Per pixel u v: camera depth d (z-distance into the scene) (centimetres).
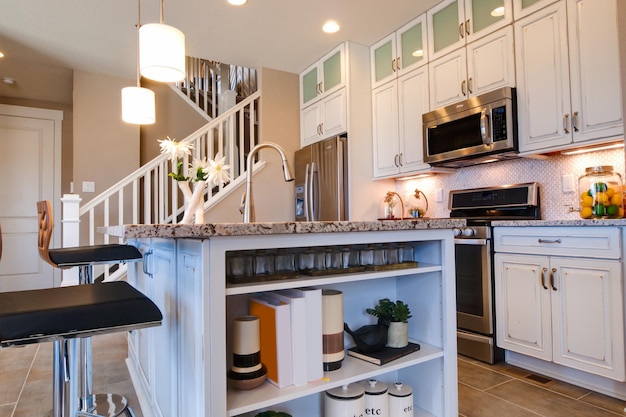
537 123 249
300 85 445
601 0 221
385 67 366
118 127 463
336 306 140
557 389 213
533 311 231
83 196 443
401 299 173
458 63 298
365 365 141
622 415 183
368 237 136
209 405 103
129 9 312
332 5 310
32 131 506
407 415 145
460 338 272
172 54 201
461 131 289
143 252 209
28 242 495
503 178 305
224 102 489
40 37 360
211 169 178
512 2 263
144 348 204
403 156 346
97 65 429
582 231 209
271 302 130
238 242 110
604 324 199
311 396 153
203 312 104
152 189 474
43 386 227
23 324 96
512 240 243
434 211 362
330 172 373
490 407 192
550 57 243
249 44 375
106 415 184
